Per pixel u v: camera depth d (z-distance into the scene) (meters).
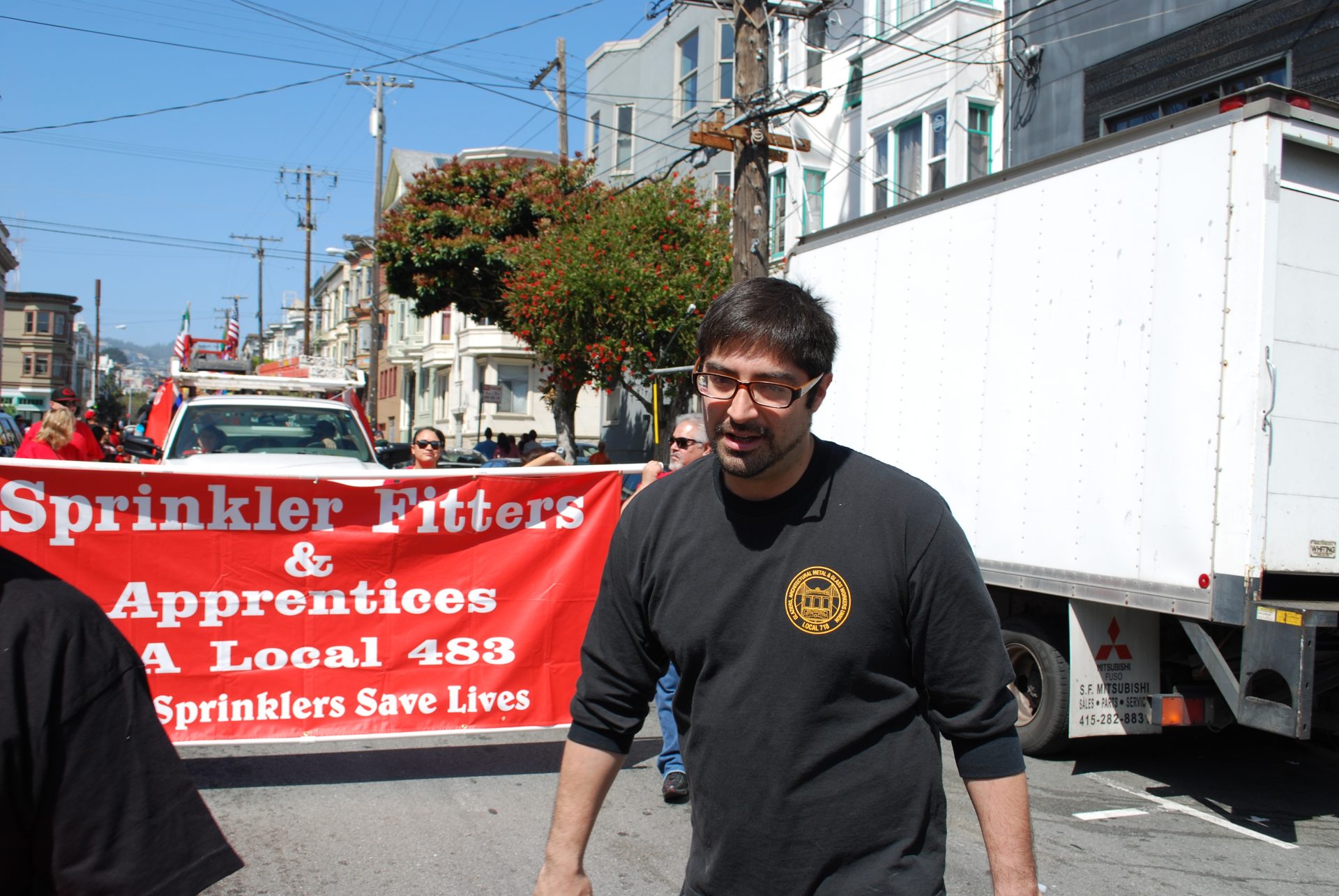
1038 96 14.98
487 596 5.66
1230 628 5.70
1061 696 6.35
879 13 18.17
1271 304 5.21
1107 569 5.89
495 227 23.19
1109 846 5.18
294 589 5.43
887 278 7.85
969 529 6.95
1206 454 5.38
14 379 86.00
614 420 30.77
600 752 2.22
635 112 28.28
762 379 2.03
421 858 4.61
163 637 5.27
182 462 8.56
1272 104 5.19
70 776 1.50
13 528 5.06
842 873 2.00
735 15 11.95
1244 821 5.64
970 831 5.28
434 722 5.59
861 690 2.03
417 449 8.37
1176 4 12.84
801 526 2.07
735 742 2.04
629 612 2.23
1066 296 6.26
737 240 11.93
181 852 1.61
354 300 65.69
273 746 6.22
